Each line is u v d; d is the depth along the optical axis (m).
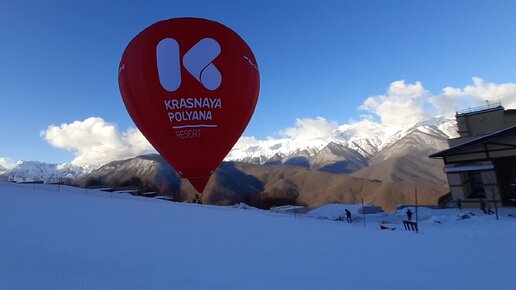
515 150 26.27
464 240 16.42
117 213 23.48
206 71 14.72
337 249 13.65
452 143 32.44
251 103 15.95
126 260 9.87
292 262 10.89
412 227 21.70
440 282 8.88
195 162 15.23
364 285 8.45
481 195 28.31
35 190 39.66
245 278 8.74
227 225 20.81
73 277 7.56
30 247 10.50
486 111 31.41
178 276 8.53
